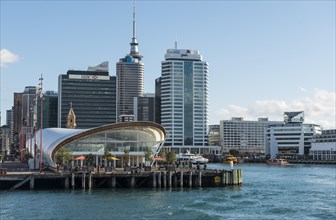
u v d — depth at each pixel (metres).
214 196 118.50
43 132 190.25
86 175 128.00
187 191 127.25
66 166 153.00
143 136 181.00
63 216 90.19
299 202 113.50
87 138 172.50
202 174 137.62
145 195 117.88
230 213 96.00
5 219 87.38
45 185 131.38
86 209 97.25
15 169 163.25
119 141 177.12
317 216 94.81
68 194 117.75
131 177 130.75
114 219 87.88
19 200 107.81
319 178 198.62
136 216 90.50
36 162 169.38
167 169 140.50
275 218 92.19
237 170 143.12
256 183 165.62
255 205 106.75
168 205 103.19
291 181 178.38
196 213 94.00
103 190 126.00
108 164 173.62
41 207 99.19
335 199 119.88
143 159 180.50
